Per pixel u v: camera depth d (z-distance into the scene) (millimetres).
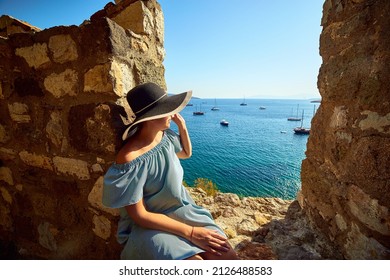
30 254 1939
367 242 1290
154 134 1195
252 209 2609
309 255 1631
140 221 1113
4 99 1805
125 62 1438
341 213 1564
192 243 1165
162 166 1187
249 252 1723
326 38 1786
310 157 2121
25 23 2045
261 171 28516
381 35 1209
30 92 1672
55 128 1613
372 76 1257
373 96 1250
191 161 34000
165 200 1230
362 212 1318
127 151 1125
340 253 1583
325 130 1832
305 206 2186
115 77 1330
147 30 1659
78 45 1395
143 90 1159
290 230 2006
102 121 1381
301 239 1837
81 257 1670
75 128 1518
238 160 34344
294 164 31750
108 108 1350
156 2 1817
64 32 1418
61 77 1508
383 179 1183
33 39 1546
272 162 32938
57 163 1655
